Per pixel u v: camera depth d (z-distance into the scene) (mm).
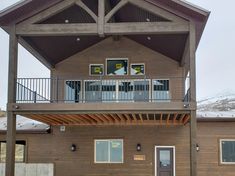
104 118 15086
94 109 13125
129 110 13008
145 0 13039
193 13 12719
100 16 13094
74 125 16891
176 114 13641
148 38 15789
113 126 16781
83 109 13148
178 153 16391
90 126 16844
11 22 13336
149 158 16438
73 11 14156
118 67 17188
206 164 16203
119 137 16672
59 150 16797
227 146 16281
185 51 14945
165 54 16938
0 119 19281
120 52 17266
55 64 17438
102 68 17234
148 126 16625
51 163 16719
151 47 16953
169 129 16547
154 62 17094
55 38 14961
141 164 16453
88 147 16734
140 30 12953
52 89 17219
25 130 16797
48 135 16938
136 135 16625
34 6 13195
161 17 13352
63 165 16703
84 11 14156
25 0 13023
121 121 16203
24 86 14445
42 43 15156
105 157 16641
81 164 16656
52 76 17375
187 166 16297
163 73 17000
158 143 16516
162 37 15047
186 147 16391
